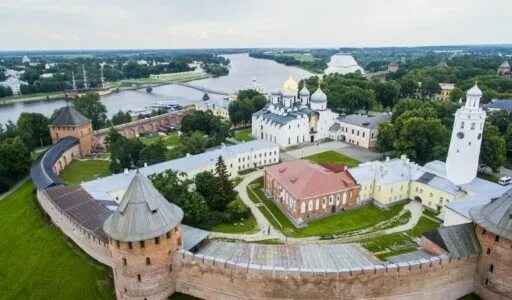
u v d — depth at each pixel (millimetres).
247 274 50906
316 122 147250
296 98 162500
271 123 143250
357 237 76062
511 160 120312
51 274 63469
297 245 60625
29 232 76562
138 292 51344
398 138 120125
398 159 99438
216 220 80750
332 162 122062
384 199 89625
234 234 77125
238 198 95812
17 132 131625
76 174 111688
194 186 91938
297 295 50844
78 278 61469
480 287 54406
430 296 53281
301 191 82812
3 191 101000
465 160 83562
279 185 91188
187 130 146500
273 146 121438
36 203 87875
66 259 66062
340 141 147125
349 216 85875
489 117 134250
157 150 109875
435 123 109312
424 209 88188
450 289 54156
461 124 82500
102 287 58500
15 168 104312
